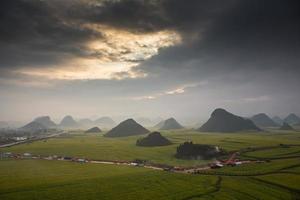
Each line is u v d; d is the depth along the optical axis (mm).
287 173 157875
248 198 120625
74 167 178500
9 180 141875
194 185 135875
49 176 151750
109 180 143375
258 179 146500
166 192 125875
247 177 151000
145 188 131125
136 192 125500
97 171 165500
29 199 115062
